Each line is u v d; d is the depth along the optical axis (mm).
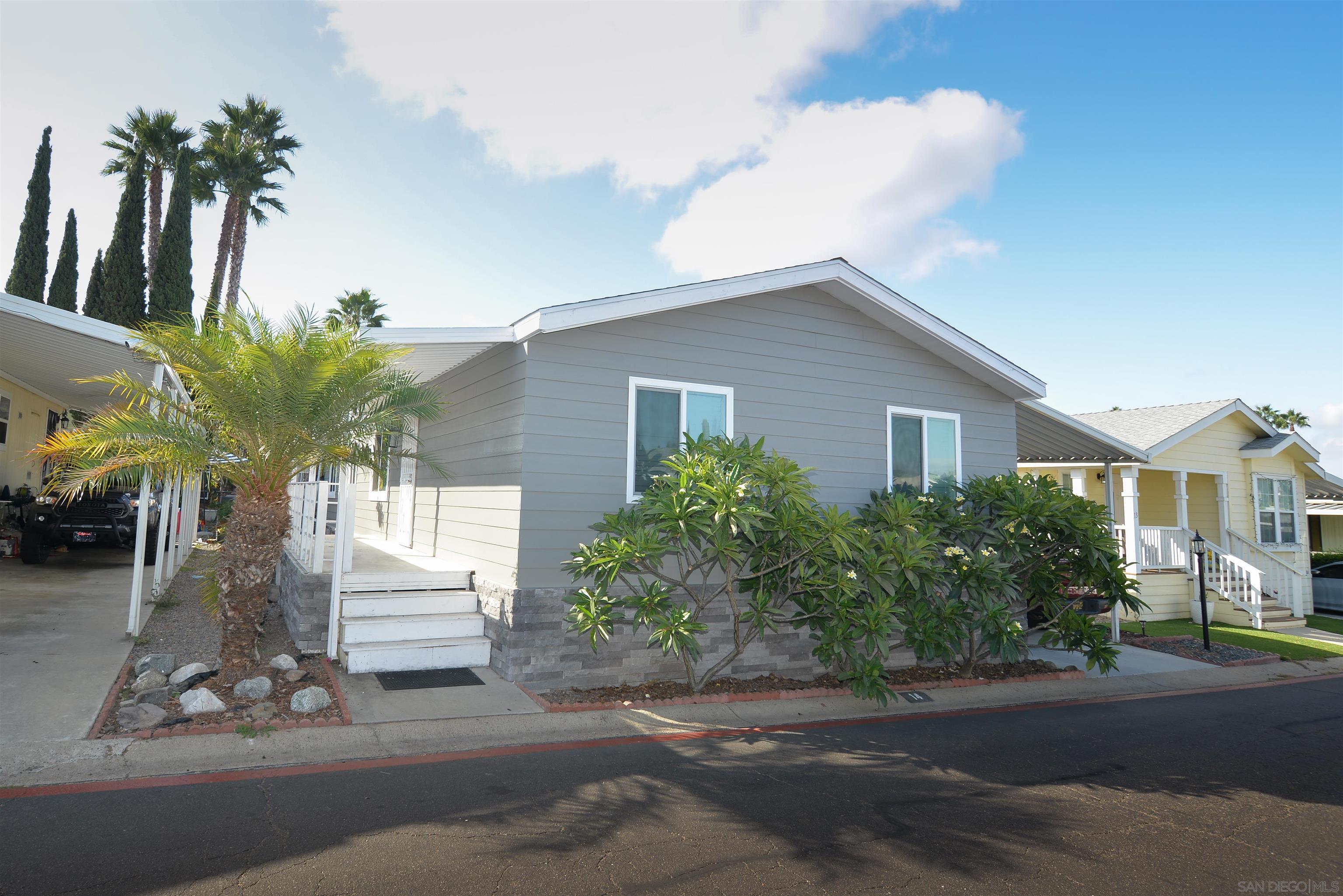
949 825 4719
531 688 7309
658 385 8297
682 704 7230
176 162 28672
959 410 10438
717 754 5953
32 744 5043
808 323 9297
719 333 8703
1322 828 4941
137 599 8172
